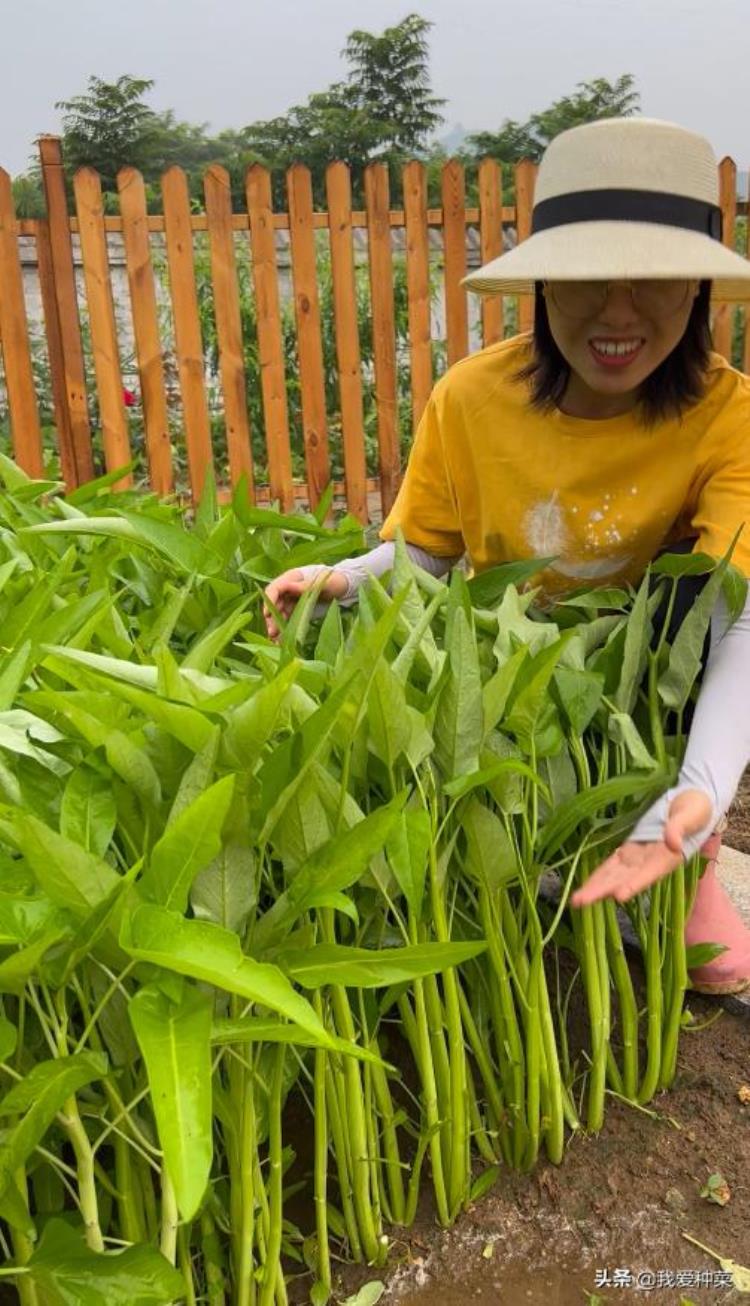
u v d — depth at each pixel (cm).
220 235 498
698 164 161
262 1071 131
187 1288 125
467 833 137
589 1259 145
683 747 162
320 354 523
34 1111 98
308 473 536
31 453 502
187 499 580
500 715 135
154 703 109
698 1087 169
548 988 183
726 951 178
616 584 192
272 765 112
